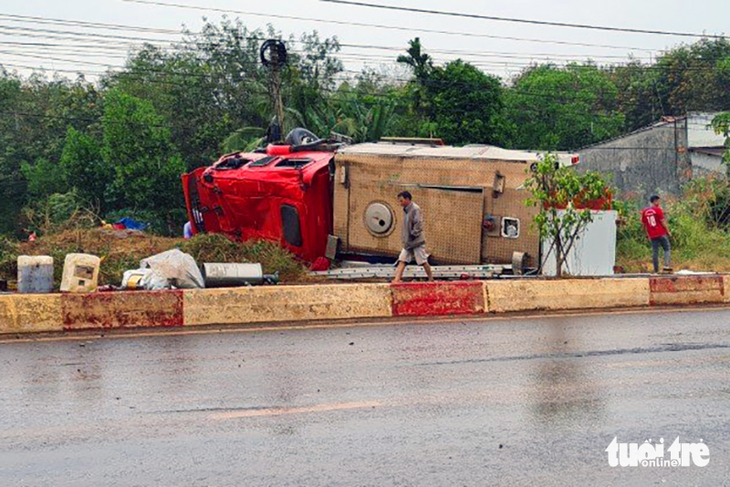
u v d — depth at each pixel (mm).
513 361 8586
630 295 12961
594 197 13758
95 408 6766
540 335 10211
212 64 49844
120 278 13797
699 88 58000
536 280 12656
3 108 54031
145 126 40156
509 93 52188
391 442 5898
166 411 6668
